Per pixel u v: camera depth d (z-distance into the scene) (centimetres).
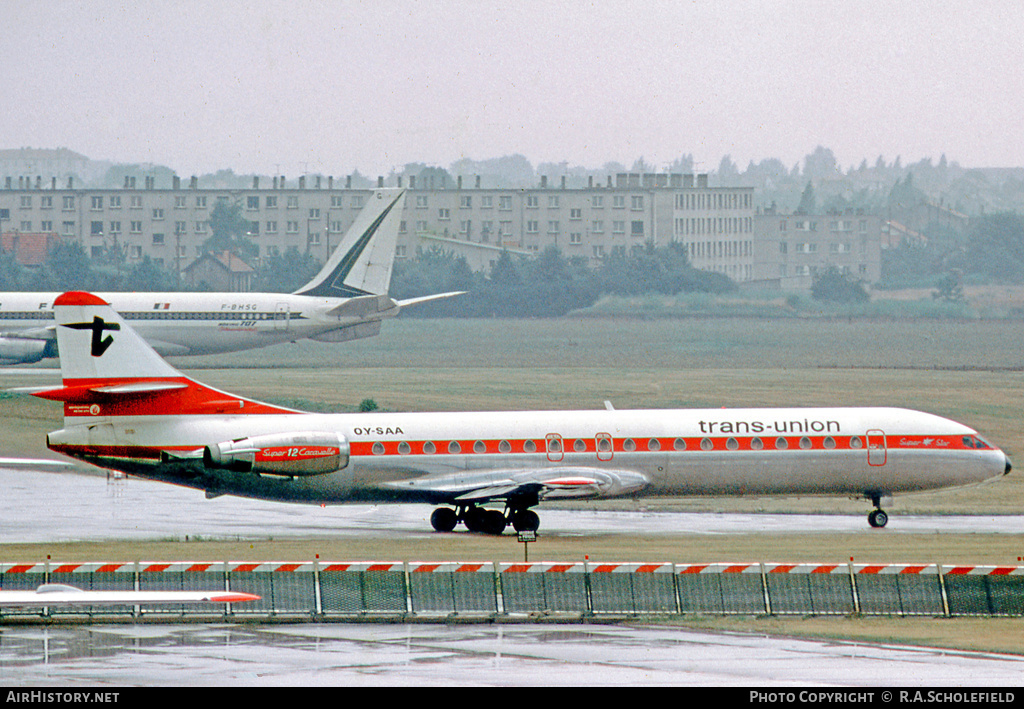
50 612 13212
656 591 13538
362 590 13462
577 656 11550
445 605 13425
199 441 19100
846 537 18762
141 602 10800
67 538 18362
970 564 15625
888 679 10794
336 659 11412
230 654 11581
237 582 13550
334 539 18412
